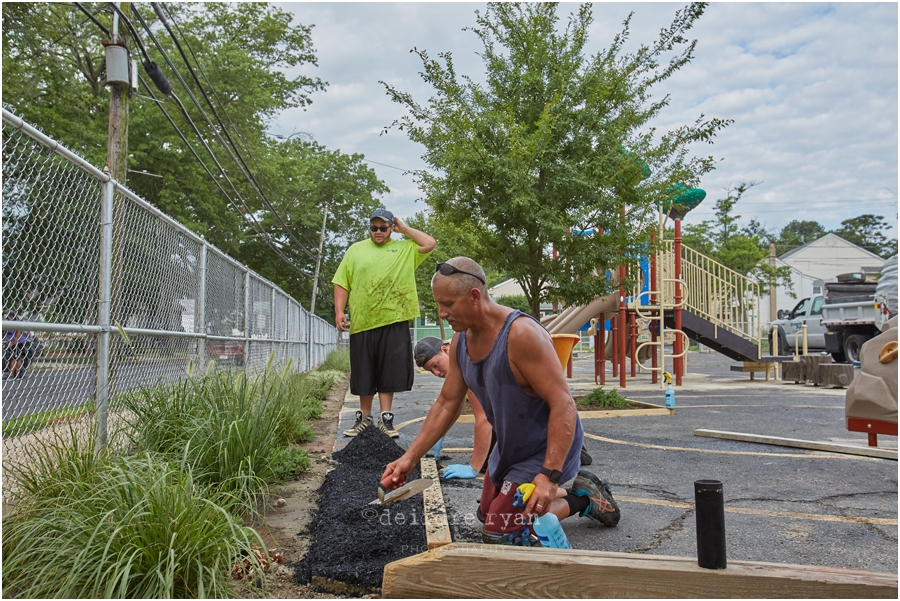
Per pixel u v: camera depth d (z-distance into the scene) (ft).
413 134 26.40
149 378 15.75
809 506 11.69
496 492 9.00
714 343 44.39
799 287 173.88
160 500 7.59
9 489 8.66
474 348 8.18
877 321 49.14
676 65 25.90
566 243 26.61
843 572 5.74
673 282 43.34
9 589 6.75
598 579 5.89
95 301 12.02
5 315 9.90
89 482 8.62
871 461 15.75
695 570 5.76
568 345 21.67
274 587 7.78
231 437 11.85
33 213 10.34
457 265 7.80
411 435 19.66
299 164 118.83
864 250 197.47
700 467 15.12
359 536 9.18
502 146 25.55
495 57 26.86
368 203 134.72
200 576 6.70
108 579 6.79
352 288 18.69
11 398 9.82
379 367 18.60
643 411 25.22
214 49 84.74
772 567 5.82
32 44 65.67
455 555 6.14
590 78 25.82
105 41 35.12
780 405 28.94
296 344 52.60
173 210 80.23
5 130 9.41
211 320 23.84
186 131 80.18
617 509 10.25
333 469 14.28
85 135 71.36
